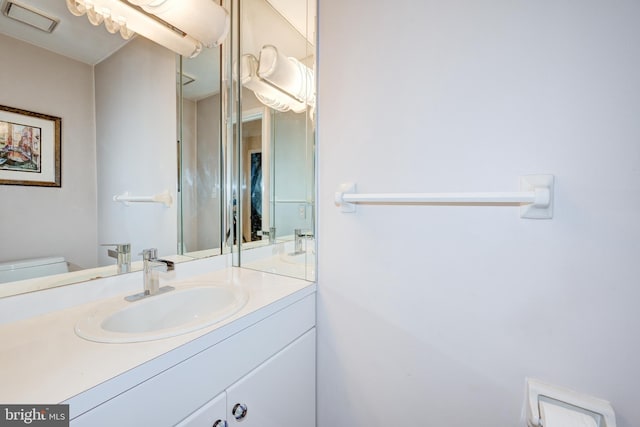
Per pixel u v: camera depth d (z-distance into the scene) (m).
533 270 0.68
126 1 0.97
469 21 0.75
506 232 0.71
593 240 0.62
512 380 0.72
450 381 0.81
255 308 0.81
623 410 0.60
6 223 0.79
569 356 0.65
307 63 1.11
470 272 0.77
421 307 0.85
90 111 0.97
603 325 0.61
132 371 0.53
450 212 0.79
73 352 0.59
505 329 0.72
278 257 1.25
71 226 0.92
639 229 0.58
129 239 1.06
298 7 1.13
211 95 1.34
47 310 0.81
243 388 0.76
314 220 1.08
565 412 0.61
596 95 0.60
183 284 1.08
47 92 0.88
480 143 0.74
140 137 1.11
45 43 0.87
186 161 1.26
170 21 1.07
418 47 0.83
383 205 0.91
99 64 0.99
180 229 1.24
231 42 1.40
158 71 1.16
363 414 0.98
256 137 1.34
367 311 0.96
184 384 0.62
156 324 0.92
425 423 0.86
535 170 0.67
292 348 0.95
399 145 0.87
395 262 0.89
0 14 0.78
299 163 1.15
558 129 0.64
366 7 0.93
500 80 0.71
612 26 0.59
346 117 0.98
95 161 0.98
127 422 0.53
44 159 0.87
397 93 0.87
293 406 0.96
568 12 0.63
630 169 0.58
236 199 1.44
